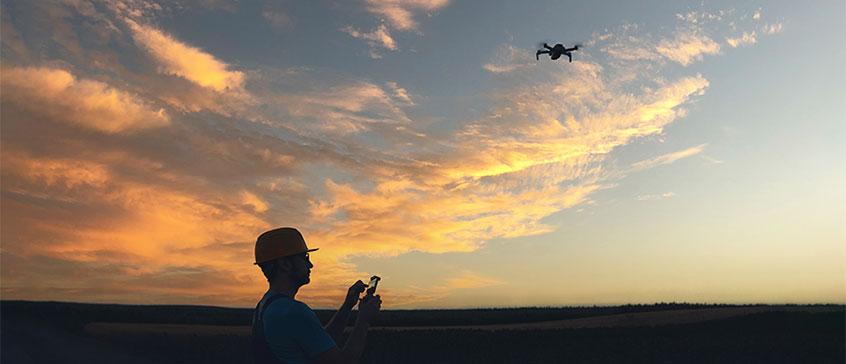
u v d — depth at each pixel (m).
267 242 3.46
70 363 24.55
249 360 28.28
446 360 33.81
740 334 52.25
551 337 51.16
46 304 119.56
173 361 27.22
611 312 115.50
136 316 87.44
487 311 156.62
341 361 3.19
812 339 45.81
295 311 3.20
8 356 26.11
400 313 145.75
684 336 51.66
